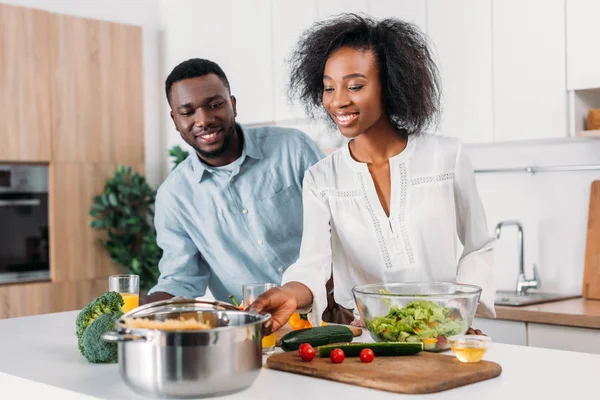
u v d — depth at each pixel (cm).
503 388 136
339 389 137
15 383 157
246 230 265
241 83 459
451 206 199
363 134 198
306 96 206
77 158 486
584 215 359
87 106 491
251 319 153
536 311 317
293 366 151
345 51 187
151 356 132
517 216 382
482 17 348
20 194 463
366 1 390
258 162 263
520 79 337
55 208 475
